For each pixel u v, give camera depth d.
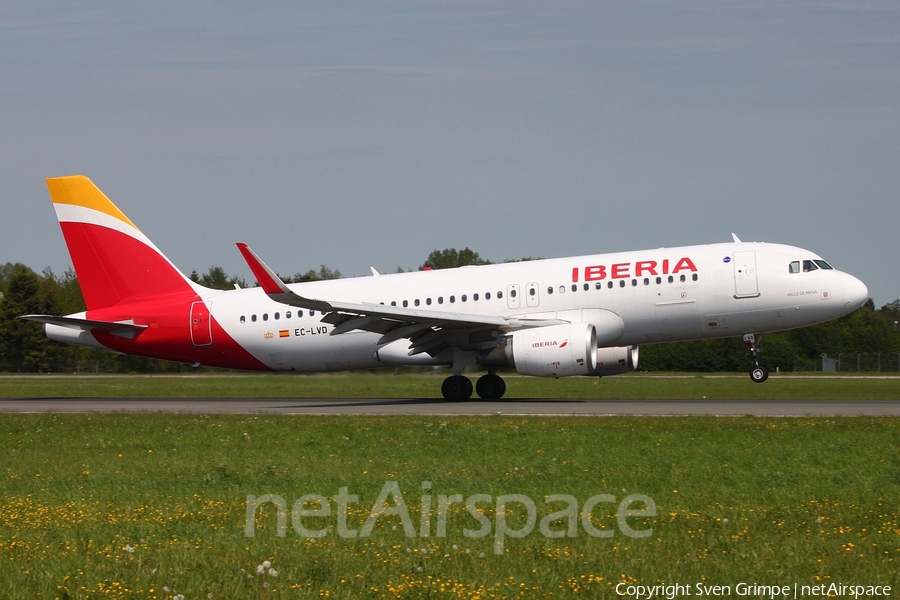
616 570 31.06
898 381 151.38
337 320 96.19
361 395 121.88
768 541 34.50
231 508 41.03
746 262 94.94
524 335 93.94
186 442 65.00
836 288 93.12
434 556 32.88
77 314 112.50
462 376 101.75
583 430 66.75
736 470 48.91
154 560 32.44
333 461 54.34
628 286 96.50
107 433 71.38
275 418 81.44
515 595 28.80
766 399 105.69
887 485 44.66
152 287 111.44
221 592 29.16
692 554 32.84
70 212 111.31
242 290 109.94
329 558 32.62
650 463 51.41
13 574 31.05
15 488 47.53
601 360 101.94
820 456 53.09
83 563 32.09
